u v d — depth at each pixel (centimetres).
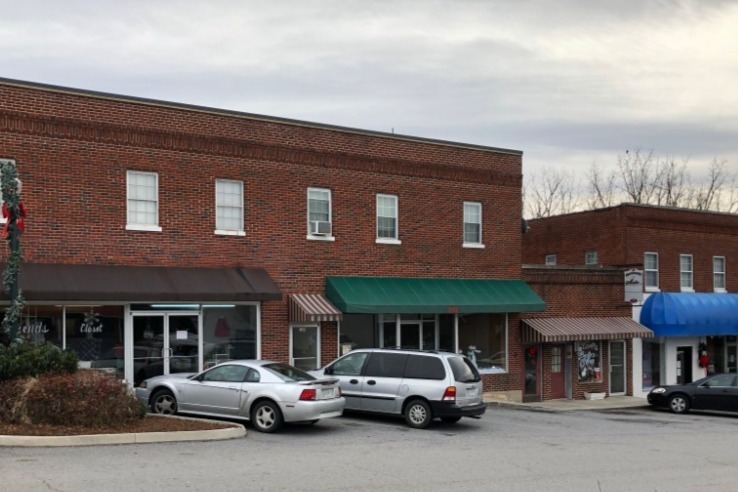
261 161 2234
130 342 1975
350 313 2302
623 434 1875
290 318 2233
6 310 1747
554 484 1164
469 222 2678
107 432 1445
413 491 1085
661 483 1202
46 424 1458
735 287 3497
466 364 1852
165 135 2078
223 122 2173
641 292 3034
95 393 1504
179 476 1139
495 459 1383
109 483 1076
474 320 2664
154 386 1733
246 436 1564
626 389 3072
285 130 2281
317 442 1523
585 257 3341
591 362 2969
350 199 2398
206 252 2127
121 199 2008
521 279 2769
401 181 2511
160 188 2067
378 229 2459
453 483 1150
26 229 1869
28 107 1888
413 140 2544
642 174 5947
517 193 2789
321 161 2344
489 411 2327
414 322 2538
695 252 3366
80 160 1953
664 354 3203
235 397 1647
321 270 2323
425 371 1806
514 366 2733
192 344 2080
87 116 1966
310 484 1113
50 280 1831
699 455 1537
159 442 1441
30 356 1547
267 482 1117
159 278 2005
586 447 1593
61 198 1920
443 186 2606
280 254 2250
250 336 2186
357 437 1614
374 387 1841
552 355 2875
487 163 2717
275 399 1612
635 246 3181
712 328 3145
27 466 1176
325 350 2319
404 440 1592
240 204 2200
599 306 2981
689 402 2541
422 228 2547
